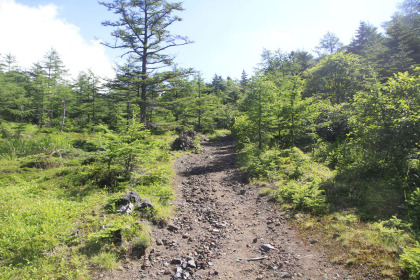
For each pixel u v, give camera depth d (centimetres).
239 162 1270
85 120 2906
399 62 2198
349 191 649
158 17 1927
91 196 705
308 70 2239
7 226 501
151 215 606
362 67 1930
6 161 1088
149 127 2153
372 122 764
